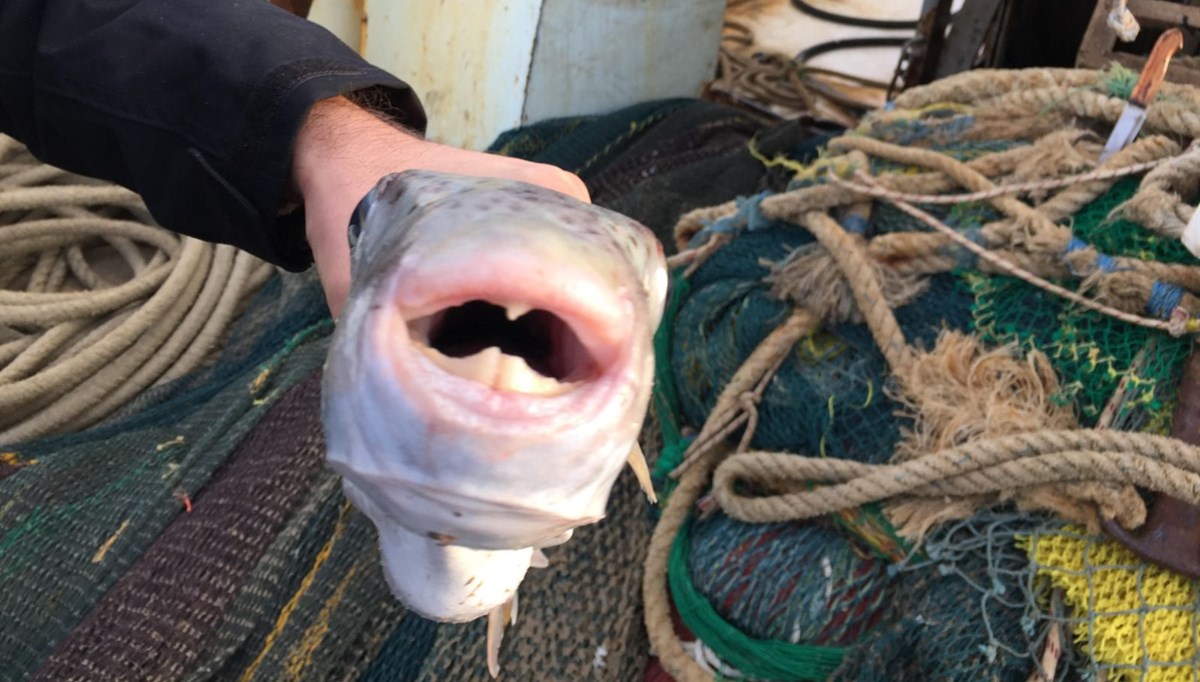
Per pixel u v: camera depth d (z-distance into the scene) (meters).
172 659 0.80
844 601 0.81
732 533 0.88
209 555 0.87
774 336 0.92
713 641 0.83
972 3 1.35
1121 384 0.77
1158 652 0.69
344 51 0.68
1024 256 0.82
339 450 0.32
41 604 0.88
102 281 1.46
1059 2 1.37
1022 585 0.74
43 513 0.96
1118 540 0.72
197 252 1.39
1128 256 0.80
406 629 0.82
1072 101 0.91
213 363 1.34
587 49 1.41
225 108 0.63
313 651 0.81
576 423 0.30
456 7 1.42
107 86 0.67
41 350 1.27
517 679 0.81
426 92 1.51
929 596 0.77
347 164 0.60
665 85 1.57
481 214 0.33
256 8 0.69
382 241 0.38
